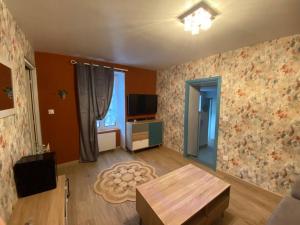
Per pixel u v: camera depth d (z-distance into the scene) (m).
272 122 2.24
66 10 1.48
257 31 1.90
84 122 3.32
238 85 2.60
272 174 2.29
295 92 2.01
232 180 2.67
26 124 1.93
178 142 3.98
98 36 2.09
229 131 2.79
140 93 4.25
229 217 1.88
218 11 1.46
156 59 3.30
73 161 3.32
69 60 3.10
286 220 1.29
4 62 1.22
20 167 1.40
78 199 2.19
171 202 1.54
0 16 1.23
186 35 2.04
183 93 3.72
